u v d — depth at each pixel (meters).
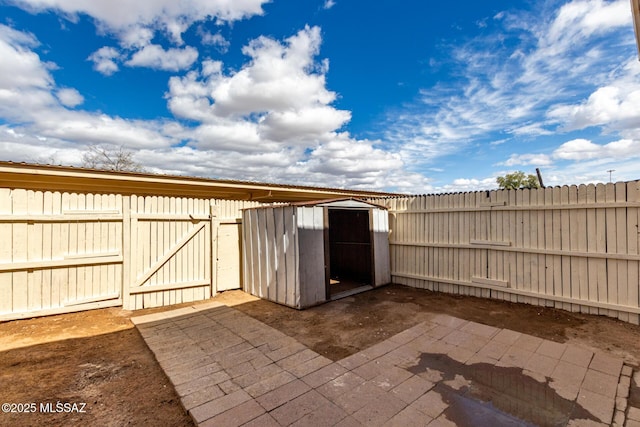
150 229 5.63
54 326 4.47
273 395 2.66
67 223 4.91
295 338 4.06
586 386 2.73
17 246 4.52
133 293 5.39
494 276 5.74
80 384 2.96
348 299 6.02
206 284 6.24
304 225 5.45
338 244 8.49
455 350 3.58
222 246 6.62
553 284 5.03
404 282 7.18
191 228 6.13
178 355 3.55
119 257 5.34
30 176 5.20
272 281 5.89
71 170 5.10
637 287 4.25
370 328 4.39
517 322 4.49
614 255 4.41
